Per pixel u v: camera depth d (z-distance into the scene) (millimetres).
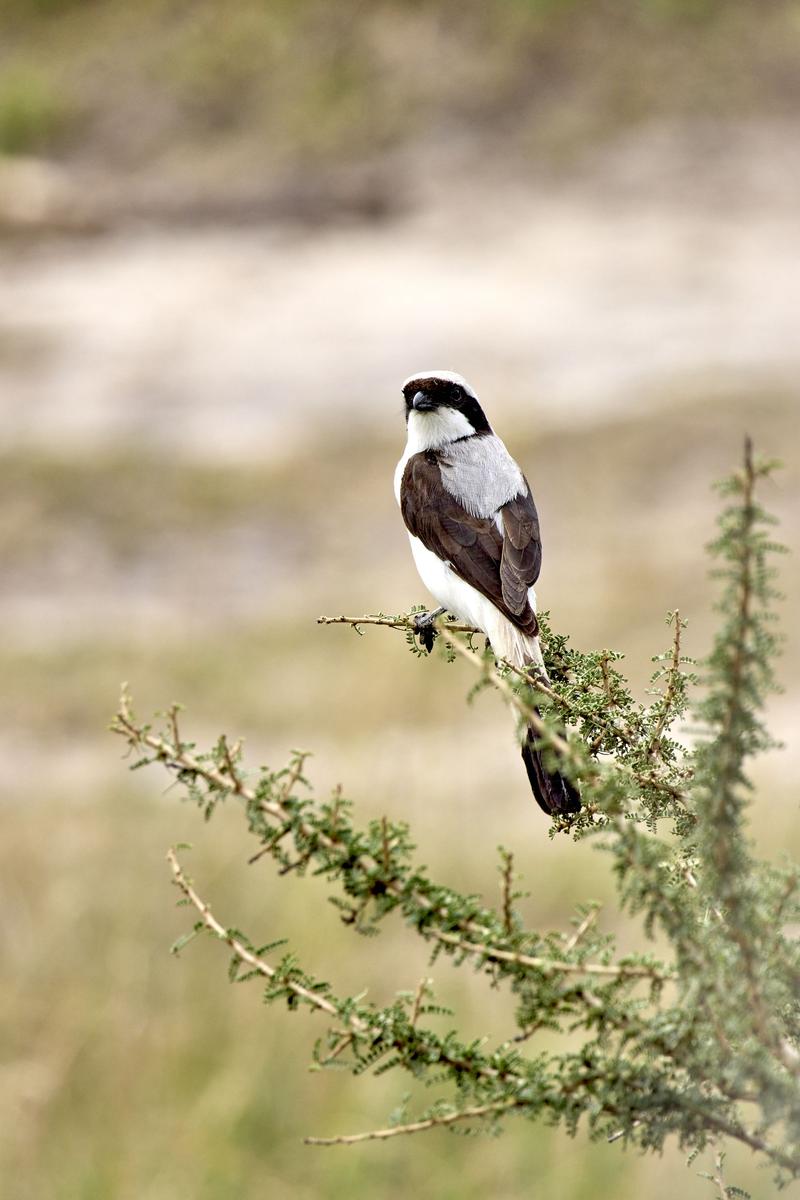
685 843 3688
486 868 11609
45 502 23594
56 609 21234
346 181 36281
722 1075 3105
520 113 36688
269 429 25953
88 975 9852
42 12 42750
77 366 29469
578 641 18078
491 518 6820
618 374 25906
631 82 36219
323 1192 8266
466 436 7270
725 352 26078
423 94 37812
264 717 16859
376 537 22266
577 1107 3164
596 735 4168
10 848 12141
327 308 30891
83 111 40156
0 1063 9250
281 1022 9211
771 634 3023
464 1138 8250
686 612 18422
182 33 41188
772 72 35656
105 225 36156
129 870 11320
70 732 17328
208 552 22375
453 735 15297
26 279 33906
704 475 21750
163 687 18047
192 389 28031
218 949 10086
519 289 30484
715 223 32125
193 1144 8547
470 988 9336
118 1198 8320
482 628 6559
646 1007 3176
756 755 3074
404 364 28016
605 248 31797
